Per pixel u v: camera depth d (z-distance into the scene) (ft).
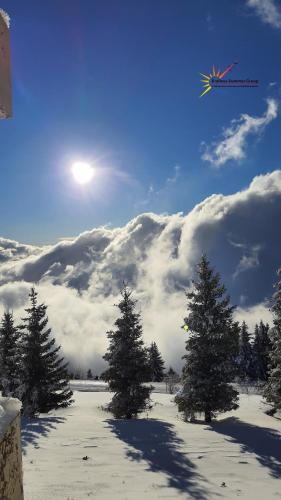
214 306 101.40
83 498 41.81
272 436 76.74
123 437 72.23
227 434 77.61
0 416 6.10
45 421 86.12
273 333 109.91
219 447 68.18
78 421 86.63
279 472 56.65
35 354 107.86
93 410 125.80
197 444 69.56
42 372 107.55
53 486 45.34
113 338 108.88
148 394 107.34
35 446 64.28
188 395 96.84
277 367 108.17
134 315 110.01
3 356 107.76
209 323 100.48
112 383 106.63
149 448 65.57
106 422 86.33
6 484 5.98
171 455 62.44
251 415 111.34
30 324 109.60
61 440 68.69
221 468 57.41
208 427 84.58
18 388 104.68
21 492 6.77
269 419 104.37
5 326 110.22
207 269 103.76
